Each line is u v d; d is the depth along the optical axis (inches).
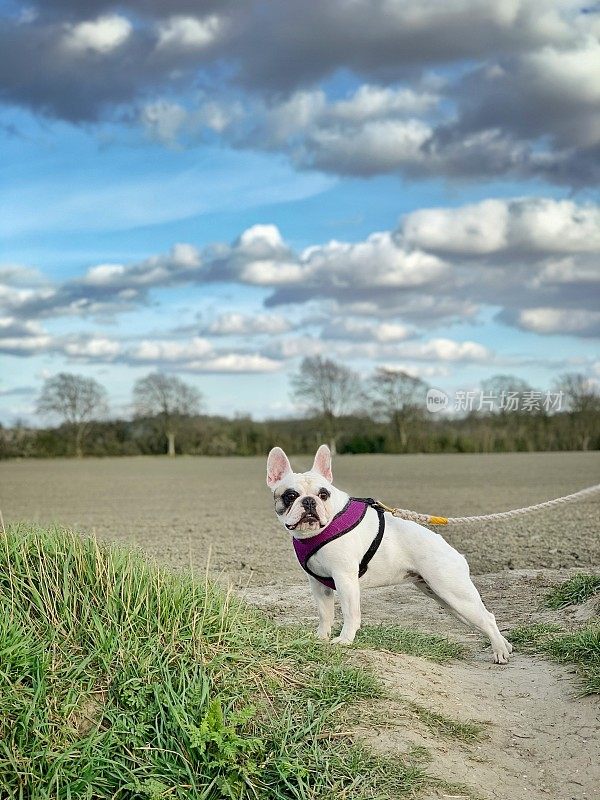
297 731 46.3
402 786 43.8
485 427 812.6
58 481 429.4
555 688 63.0
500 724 54.9
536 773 48.3
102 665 47.9
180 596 55.3
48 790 39.7
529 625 84.9
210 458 820.6
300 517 60.0
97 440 898.1
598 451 772.0
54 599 52.7
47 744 42.2
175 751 43.4
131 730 44.2
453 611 69.8
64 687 46.0
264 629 57.4
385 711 51.3
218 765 42.3
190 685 47.2
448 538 161.2
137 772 42.0
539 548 142.2
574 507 223.6
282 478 66.6
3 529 60.1
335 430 866.1
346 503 65.0
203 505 261.0
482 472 438.3
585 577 94.2
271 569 124.8
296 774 42.6
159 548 149.4
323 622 67.2
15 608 51.7
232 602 59.7
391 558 66.2
